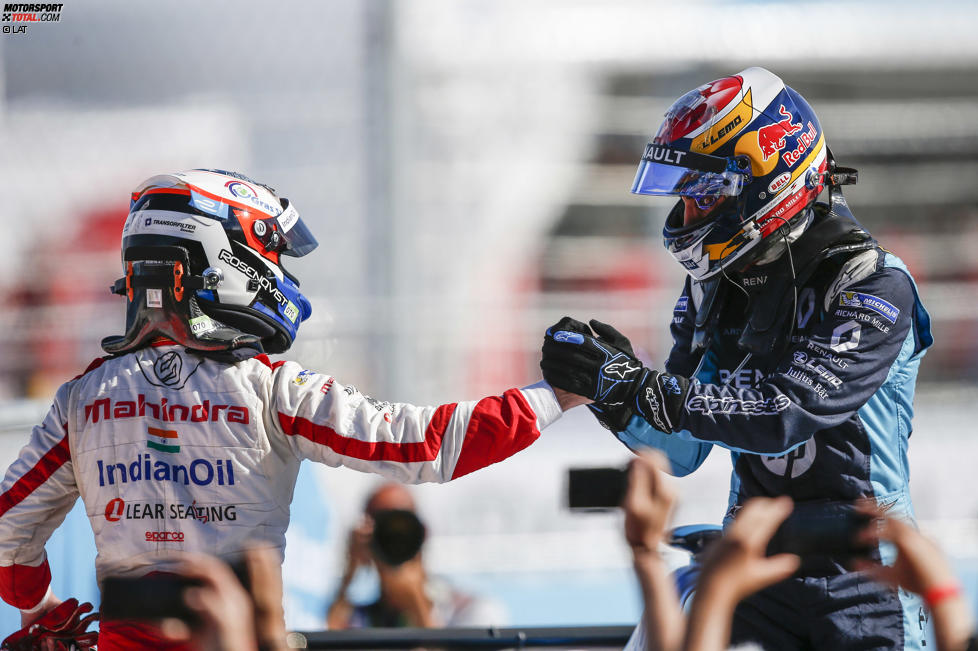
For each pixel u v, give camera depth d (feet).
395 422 27.07
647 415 28.37
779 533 25.59
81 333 89.45
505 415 27.45
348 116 98.53
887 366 28.43
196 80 102.17
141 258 27.14
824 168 31.50
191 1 101.86
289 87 100.58
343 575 48.44
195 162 102.47
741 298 31.83
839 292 29.04
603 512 24.62
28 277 96.22
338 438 26.61
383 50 75.15
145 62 102.01
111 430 26.63
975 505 71.97
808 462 29.22
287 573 51.34
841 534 25.71
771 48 100.58
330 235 94.02
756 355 30.30
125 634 25.13
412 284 77.10
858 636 28.09
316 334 71.46
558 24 99.50
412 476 26.89
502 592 63.77
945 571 16.84
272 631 23.50
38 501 27.63
